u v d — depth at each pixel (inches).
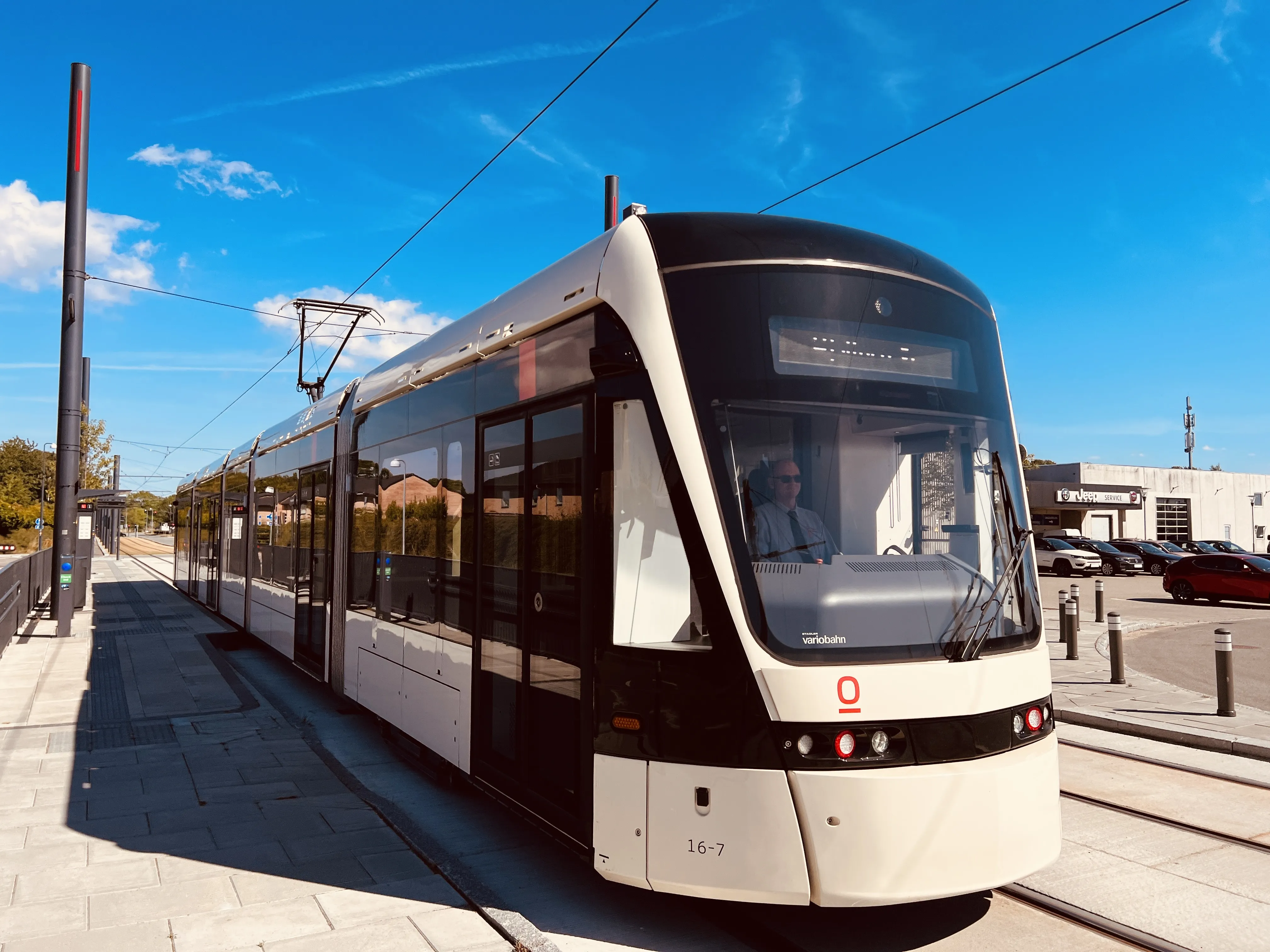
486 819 242.2
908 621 158.7
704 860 153.6
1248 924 173.8
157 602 896.3
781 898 148.4
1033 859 157.5
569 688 183.5
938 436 175.0
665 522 163.0
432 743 253.1
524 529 205.8
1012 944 166.6
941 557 169.2
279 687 451.2
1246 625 736.3
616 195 604.7
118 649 554.6
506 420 219.3
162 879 195.9
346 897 185.9
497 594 217.6
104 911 179.3
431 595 259.3
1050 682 171.3
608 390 175.9
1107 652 564.7
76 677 458.0
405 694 276.5
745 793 150.6
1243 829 227.5
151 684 440.1
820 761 148.7
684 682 157.5
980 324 190.1
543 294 206.2
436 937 167.8
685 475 160.2
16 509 2476.6
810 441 165.3
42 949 162.7
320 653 386.6
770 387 165.3
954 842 149.5
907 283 182.4
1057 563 1492.4
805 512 162.1
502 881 196.5
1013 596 170.9
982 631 161.6
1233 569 908.6
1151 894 187.5
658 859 158.7
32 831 227.6
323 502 394.9
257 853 212.2
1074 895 187.0
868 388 171.6
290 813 242.4
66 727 349.4
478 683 225.5
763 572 155.9
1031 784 158.6
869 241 186.1
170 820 235.9
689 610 158.4
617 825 165.3
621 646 167.5
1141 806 246.2
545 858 211.0
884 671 152.4
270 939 166.9
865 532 165.2
